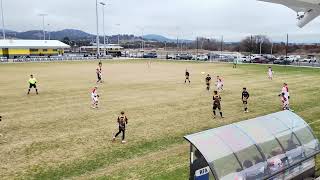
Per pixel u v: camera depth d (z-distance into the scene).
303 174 13.24
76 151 16.94
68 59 99.69
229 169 10.59
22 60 91.69
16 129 21.14
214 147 10.76
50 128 21.31
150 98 31.97
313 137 13.73
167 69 65.44
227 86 40.31
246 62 86.00
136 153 16.56
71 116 24.59
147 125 21.80
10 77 51.34
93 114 25.19
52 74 55.94
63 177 13.82
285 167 12.16
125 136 19.39
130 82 44.69
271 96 32.97
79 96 33.53
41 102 30.31
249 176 10.96
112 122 22.72
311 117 23.58
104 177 13.73
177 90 37.19
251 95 33.50
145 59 103.88
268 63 82.12
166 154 16.39
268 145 12.02
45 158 16.00
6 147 17.64
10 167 14.95
